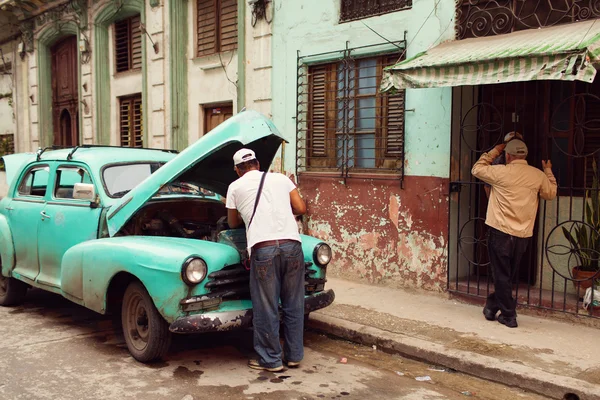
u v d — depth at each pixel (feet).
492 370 14.35
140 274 14.61
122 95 39.86
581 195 19.31
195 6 33.37
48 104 48.11
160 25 34.50
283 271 14.49
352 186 24.09
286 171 27.02
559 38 16.20
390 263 22.91
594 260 18.25
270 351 14.70
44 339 17.49
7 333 18.12
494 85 21.36
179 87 34.19
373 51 23.30
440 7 21.03
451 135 20.74
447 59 17.48
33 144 49.06
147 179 16.30
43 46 47.42
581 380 13.28
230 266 14.98
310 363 15.71
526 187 16.94
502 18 19.65
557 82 19.74
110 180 18.38
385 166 23.61
